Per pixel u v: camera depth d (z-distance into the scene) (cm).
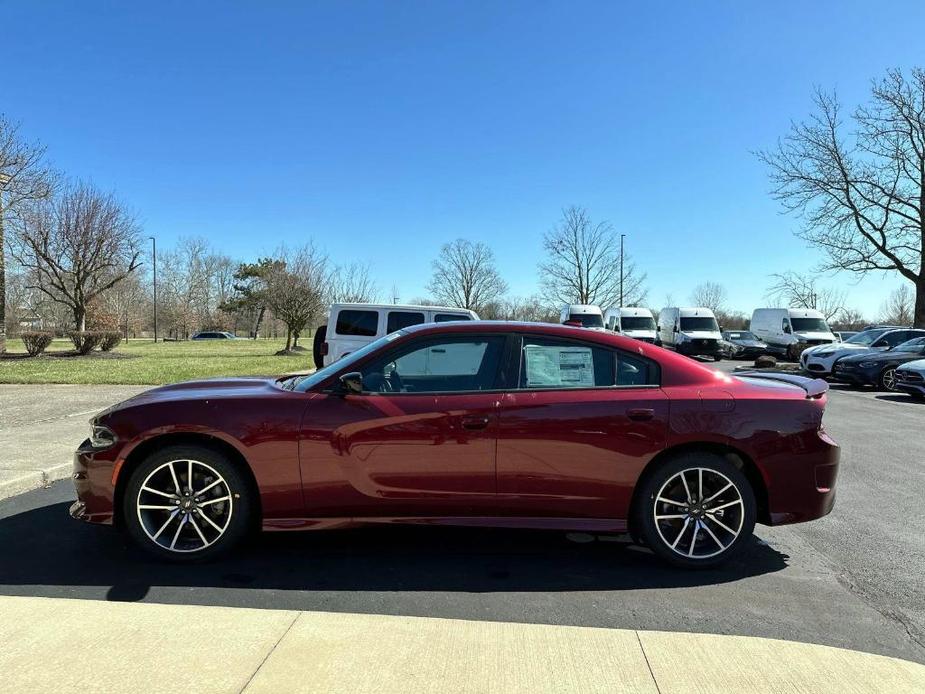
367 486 372
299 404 376
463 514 379
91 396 1143
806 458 382
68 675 250
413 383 394
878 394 1420
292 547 413
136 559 388
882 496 554
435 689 245
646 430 373
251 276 5994
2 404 1024
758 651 279
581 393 380
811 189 2639
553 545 426
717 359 2778
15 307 4575
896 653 289
